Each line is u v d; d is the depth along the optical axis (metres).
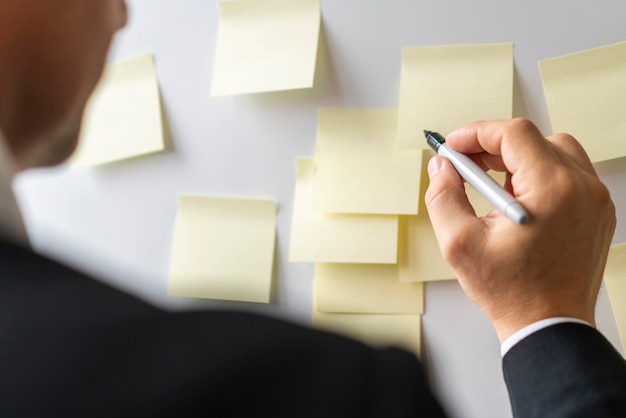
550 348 0.36
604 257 0.41
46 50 0.28
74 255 0.59
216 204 0.61
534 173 0.39
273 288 0.60
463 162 0.44
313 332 0.27
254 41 0.60
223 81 0.60
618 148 0.52
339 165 0.58
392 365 0.27
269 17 0.60
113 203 0.63
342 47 0.58
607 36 0.53
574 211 0.38
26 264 0.25
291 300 0.59
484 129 0.43
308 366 0.25
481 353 0.55
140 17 0.63
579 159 0.43
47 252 0.28
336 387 0.25
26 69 0.28
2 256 0.25
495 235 0.39
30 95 0.29
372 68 0.57
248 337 0.25
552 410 0.34
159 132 0.62
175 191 0.62
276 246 0.60
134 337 0.24
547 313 0.38
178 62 0.62
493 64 0.55
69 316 0.24
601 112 0.53
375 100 0.57
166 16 0.62
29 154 0.31
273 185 0.60
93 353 0.23
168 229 0.62
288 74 0.58
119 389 0.23
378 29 0.57
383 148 0.57
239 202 0.60
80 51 0.29
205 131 0.61
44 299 0.24
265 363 0.25
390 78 0.57
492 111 0.55
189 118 0.62
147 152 0.62
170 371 0.24
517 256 0.38
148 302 0.26
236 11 0.61
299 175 0.59
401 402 0.26
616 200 0.53
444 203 0.42
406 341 0.56
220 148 0.61
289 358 0.25
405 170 0.57
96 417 0.22
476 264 0.40
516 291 0.39
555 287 0.38
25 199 0.65
